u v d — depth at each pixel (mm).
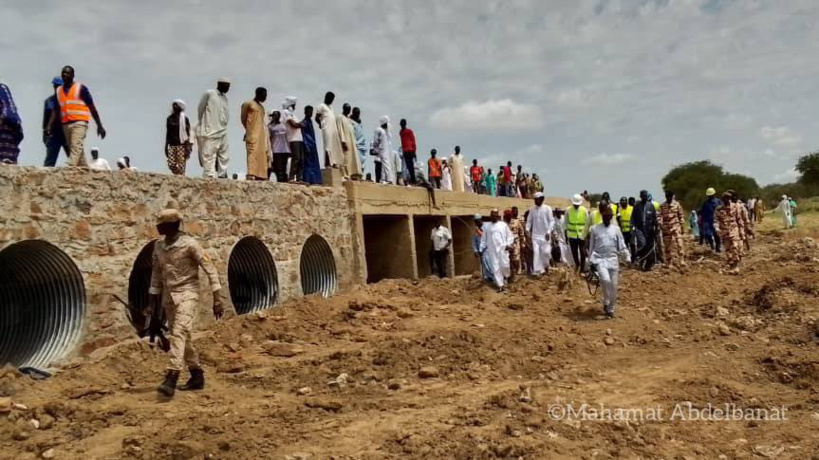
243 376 8047
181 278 7113
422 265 21125
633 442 5719
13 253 8336
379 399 7031
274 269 12703
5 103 8789
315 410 6629
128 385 7656
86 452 5562
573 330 10344
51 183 8531
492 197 24734
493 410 6461
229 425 6070
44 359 8453
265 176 13367
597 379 7863
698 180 62469
